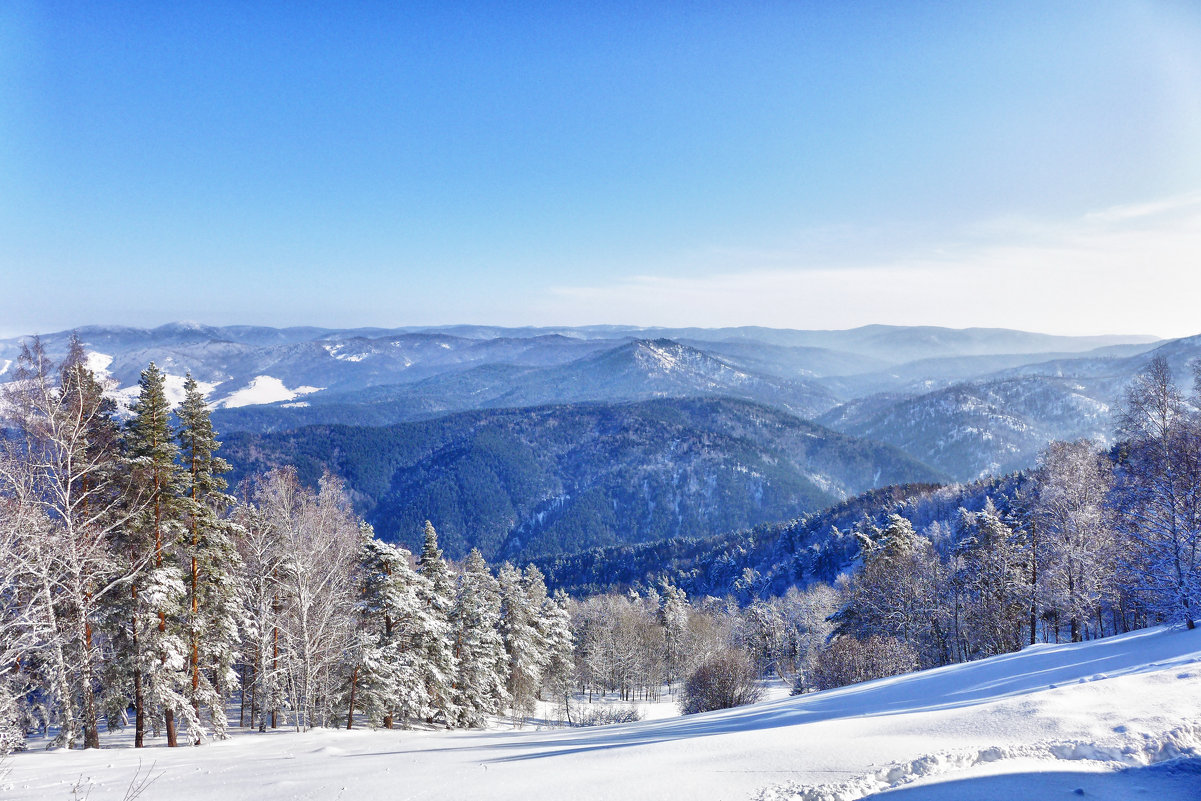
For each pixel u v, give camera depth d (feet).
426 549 130.93
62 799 40.09
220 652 90.48
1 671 64.69
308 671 89.35
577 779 31.22
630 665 215.92
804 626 256.11
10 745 65.00
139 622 73.56
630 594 390.63
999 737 28.84
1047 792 23.35
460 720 124.06
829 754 29.58
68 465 68.44
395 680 98.27
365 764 45.57
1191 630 57.67
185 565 82.69
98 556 69.97
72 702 73.92
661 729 57.57
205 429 86.28
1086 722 29.25
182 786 42.04
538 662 171.01
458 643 127.75
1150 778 24.06
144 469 75.25
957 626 132.16
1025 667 56.18
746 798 25.53
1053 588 99.66
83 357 74.59
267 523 95.50
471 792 31.58
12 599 67.82
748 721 53.47
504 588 163.02
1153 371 87.86
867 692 62.85
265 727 106.73
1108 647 58.23
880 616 144.05
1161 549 69.51
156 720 84.79
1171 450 76.79
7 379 67.87
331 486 103.19
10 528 62.44
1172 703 30.83
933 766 26.48
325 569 99.96
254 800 36.24
